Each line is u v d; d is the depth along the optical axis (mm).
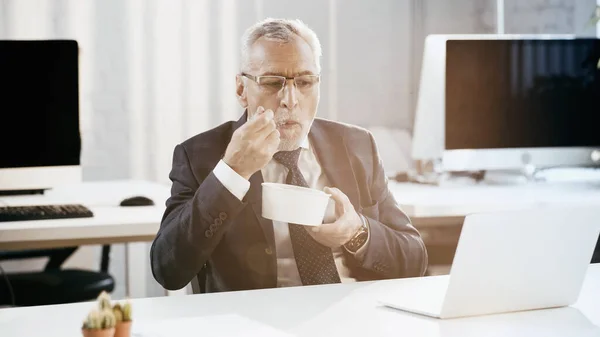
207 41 4004
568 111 2900
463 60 2807
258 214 1750
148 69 3926
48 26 3779
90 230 2225
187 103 3988
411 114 4312
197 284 1808
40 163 2486
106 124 3881
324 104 4195
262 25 1797
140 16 3902
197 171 1787
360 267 1809
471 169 2844
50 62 2482
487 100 2832
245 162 1562
